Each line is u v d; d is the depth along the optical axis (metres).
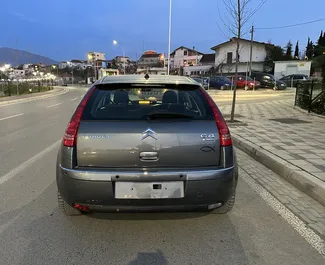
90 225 3.18
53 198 3.86
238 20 9.63
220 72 50.25
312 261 2.60
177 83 3.23
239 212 3.52
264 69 48.91
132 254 2.69
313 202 3.84
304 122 9.73
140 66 77.00
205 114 2.95
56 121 11.06
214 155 2.82
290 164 4.87
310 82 12.59
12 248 2.75
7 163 5.44
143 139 2.72
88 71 87.94
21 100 23.30
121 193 2.69
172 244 2.85
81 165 2.75
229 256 2.67
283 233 3.06
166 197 2.71
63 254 2.67
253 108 14.23
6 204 3.68
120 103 3.08
